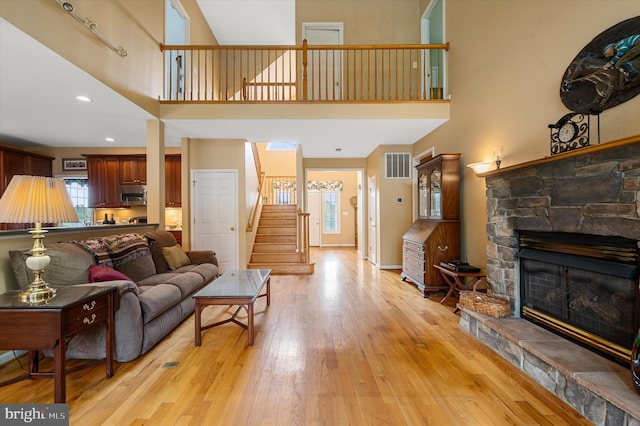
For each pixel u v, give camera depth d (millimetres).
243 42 7250
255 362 2398
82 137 5340
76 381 2131
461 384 2090
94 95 3387
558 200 2260
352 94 5715
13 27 2115
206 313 3576
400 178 6242
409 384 2092
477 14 3707
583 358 1960
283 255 6082
